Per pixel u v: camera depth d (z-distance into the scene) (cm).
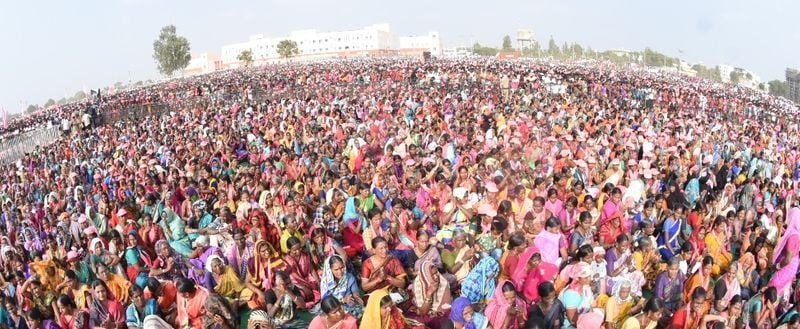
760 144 2011
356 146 1612
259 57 15275
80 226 1034
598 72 5472
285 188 1074
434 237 884
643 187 1134
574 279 661
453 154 1472
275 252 828
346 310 694
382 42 14925
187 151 1756
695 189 1247
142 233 961
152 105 3400
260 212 922
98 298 696
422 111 2308
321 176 1292
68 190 1394
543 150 1466
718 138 2023
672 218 905
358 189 1063
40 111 4431
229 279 782
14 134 2688
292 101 3058
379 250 741
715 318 639
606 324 672
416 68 4466
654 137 1822
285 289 746
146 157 1717
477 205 960
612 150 1488
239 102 3338
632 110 2664
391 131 1817
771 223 985
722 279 703
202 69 15875
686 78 7306
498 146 1491
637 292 702
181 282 681
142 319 693
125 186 1321
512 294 618
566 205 936
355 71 4606
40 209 1249
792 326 674
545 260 775
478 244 807
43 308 763
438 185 1087
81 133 2778
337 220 970
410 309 720
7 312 704
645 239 821
